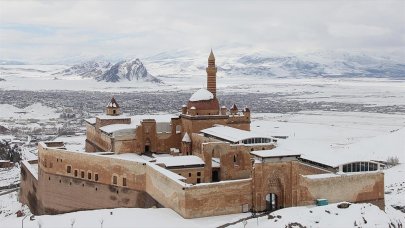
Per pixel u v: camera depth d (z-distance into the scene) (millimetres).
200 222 88625
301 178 98438
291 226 84500
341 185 100312
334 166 101938
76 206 120750
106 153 127812
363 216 87125
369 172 103000
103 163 114688
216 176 115688
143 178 108312
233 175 116062
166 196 97875
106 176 114250
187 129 134000
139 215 92812
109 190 113875
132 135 131250
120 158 112500
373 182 103250
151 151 133875
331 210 89438
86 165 118062
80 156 119188
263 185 96562
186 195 90000
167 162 111562
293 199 98312
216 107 136125
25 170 147875
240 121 141125
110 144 130500
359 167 104062
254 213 95062
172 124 136250
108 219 91188
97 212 96188
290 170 98500
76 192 120500
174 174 99250
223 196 93562
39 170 132125
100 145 141500
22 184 150875
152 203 104750
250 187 96312
